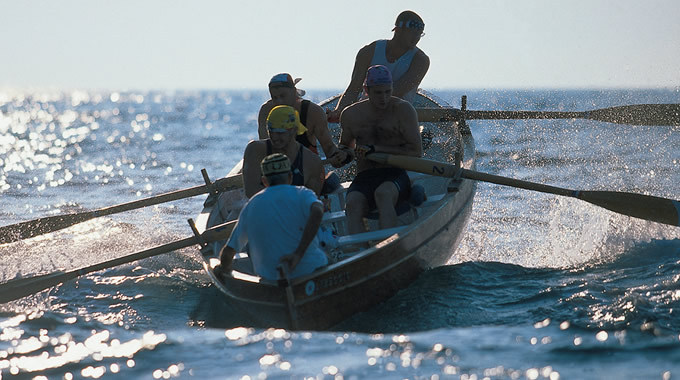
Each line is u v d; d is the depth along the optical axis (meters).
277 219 17.94
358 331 18.56
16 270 26.64
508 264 24.66
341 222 26.67
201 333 17.38
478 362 14.41
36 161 83.31
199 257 28.45
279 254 17.94
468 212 27.48
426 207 26.34
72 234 33.50
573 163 55.91
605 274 22.61
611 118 33.72
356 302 19.39
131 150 100.00
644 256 24.77
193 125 199.12
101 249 29.98
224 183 27.95
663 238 27.14
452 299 20.80
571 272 23.23
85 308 21.44
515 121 105.50
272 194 18.19
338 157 23.47
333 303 18.59
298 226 18.00
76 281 24.55
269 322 18.22
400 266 21.17
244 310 19.12
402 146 24.16
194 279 25.06
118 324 19.44
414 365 14.30
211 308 21.55
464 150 31.39
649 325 16.86
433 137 34.69
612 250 26.22
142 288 23.75
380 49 30.33
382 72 23.16
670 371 13.59
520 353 14.92
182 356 15.50
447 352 15.07
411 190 24.64
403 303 20.66
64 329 18.42
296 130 21.41
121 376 14.43
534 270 23.77
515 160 59.50
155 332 18.00
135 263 27.17
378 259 20.03
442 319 19.05
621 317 17.64
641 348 15.02
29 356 15.86
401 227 22.17
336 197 29.08
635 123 34.00
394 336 16.55
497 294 21.11
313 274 17.94
